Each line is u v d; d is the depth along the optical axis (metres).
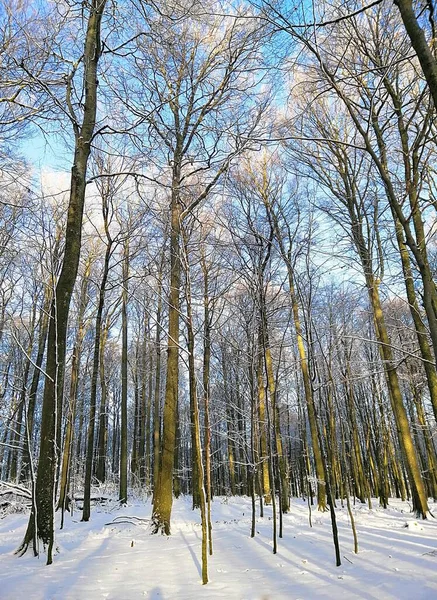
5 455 21.84
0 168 7.95
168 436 9.58
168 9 7.57
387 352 12.12
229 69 9.66
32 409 16.06
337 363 7.64
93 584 4.64
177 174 9.70
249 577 4.85
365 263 8.93
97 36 8.56
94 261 16.81
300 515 11.86
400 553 5.66
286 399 15.20
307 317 6.61
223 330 11.17
